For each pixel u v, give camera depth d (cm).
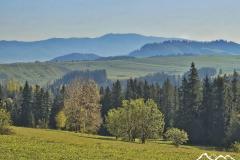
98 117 14988
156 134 12900
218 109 16250
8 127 10125
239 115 15925
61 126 17300
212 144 15725
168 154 7381
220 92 16525
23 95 19312
